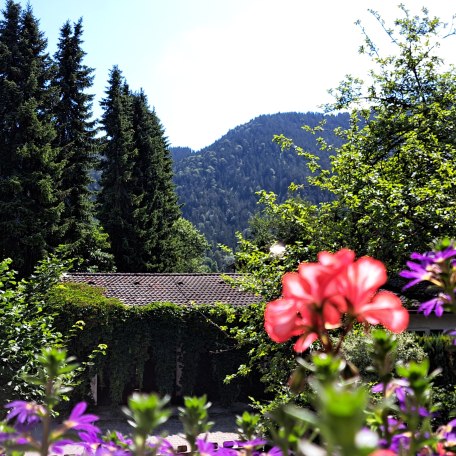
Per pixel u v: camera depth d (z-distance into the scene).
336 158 11.62
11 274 8.31
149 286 21.67
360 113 14.29
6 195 27.69
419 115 12.47
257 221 39.41
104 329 17.45
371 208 9.25
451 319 14.91
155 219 36.53
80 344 17.17
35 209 28.06
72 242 30.75
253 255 9.79
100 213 35.81
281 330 1.00
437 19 14.12
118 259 35.22
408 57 14.26
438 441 1.01
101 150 35.22
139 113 39.59
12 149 28.11
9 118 28.36
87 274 22.58
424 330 14.84
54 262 8.72
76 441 0.95
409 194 9.21
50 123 30.03
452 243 1.24
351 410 0.46
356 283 0.98
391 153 13.02
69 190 30.80
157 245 36.78
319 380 0.81
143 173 38.22
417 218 9.15
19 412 0.98
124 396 18.27
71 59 34.53
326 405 0.47
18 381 6.67
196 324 18.91
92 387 17.75
